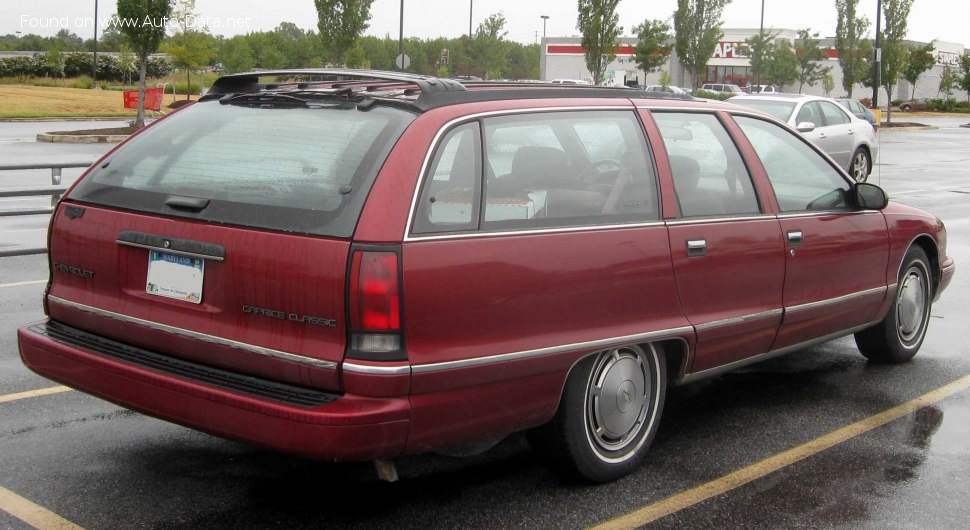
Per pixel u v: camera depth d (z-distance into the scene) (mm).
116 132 25672
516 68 107875
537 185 3850
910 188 17984
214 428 3426
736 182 4738
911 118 60281
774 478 4348
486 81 4336
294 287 3354
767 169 4992
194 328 3607
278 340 3412
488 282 3547
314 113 3859
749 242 4625
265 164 3689
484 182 3662
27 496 3924
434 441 3471
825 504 4078
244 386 3424
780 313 4832
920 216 6074
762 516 3943
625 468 4258
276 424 3273
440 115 3639
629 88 4586
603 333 3953
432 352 3400
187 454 4434
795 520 3914
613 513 3928
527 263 3672
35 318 6949
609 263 3963
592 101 4246
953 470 4492
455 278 3449
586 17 38344
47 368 3947
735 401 5480
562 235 3826
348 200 3379
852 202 5457
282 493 4023
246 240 3467
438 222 3473
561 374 3814
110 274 3887
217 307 3566
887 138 37469
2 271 8789
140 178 3951
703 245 4379
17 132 26828
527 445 4676
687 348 4359
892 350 6121
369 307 3266
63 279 4113
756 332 4727
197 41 41969
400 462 4426
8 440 4547
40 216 12664
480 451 3746
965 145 33125
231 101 4195
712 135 4734
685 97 4766
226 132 3979
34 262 9312
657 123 4453
